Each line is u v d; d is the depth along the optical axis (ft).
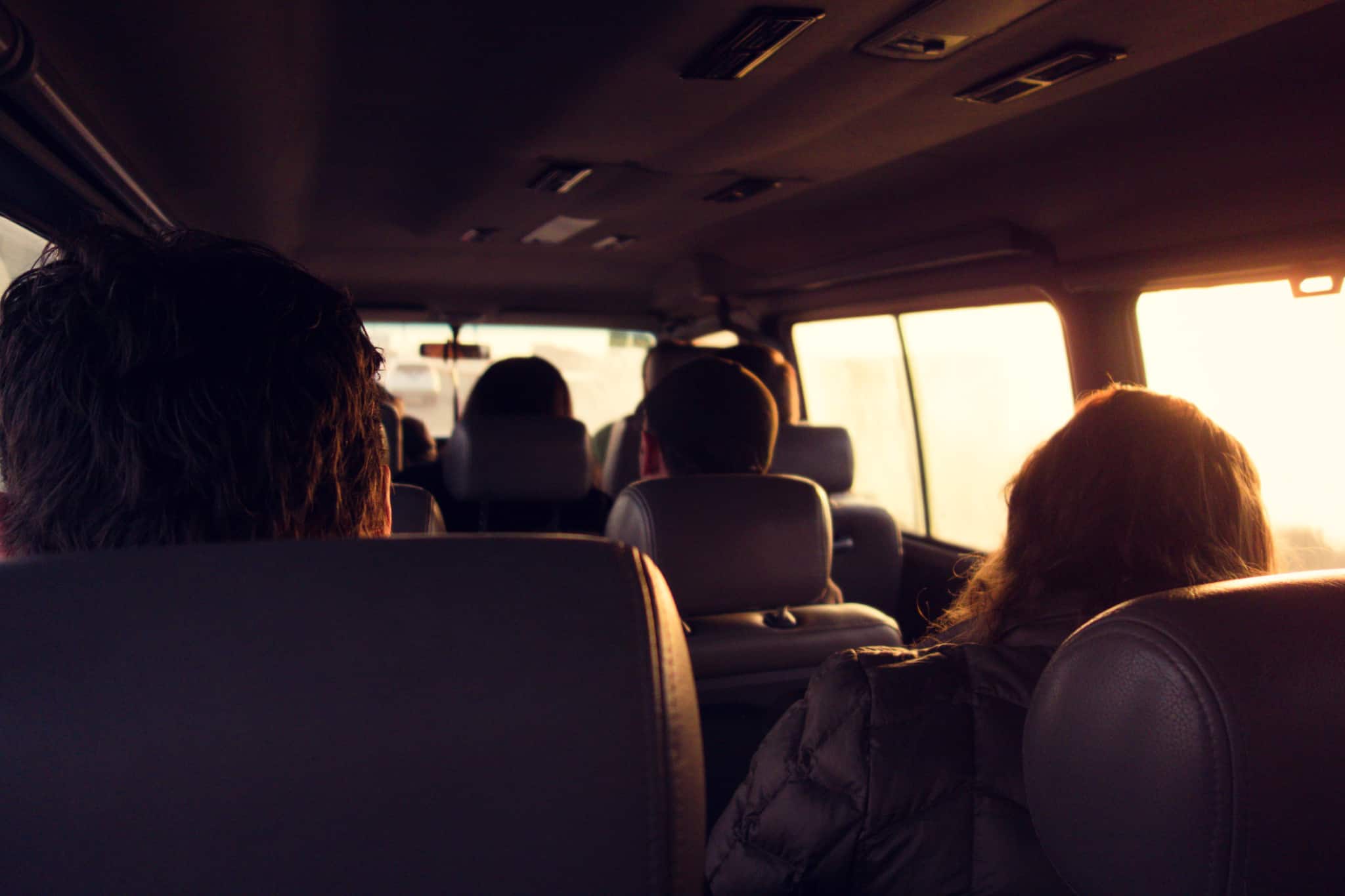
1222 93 7.98
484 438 10.58
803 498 6.69
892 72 8.01
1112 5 6.48
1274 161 8.45
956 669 3.64
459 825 1.79
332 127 10.11
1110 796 2.30
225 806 1.71
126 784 1.68
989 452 14.17
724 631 6.77
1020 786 3.44
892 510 17.22
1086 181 10.25
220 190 11.75
